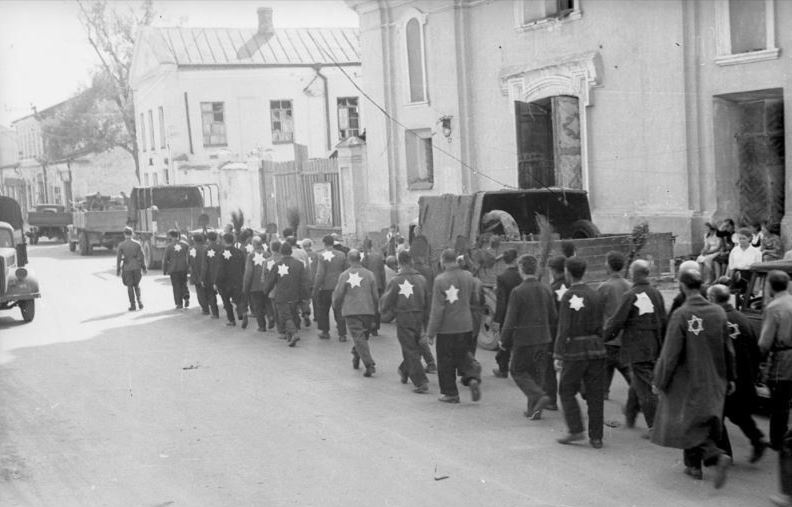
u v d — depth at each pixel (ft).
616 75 63.52
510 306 30.86
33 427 32.22
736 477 24.17
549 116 72.64
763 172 58.59
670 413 23.65
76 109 155.94
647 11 60.59
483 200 46.75
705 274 48.42
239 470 26.20
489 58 76.18
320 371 40.50
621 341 28.14
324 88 142.61
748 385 24.80
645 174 61.98
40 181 203.82
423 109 83.82
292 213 89.40
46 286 83.56
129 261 64.59
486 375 38.32
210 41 141.38
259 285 52.26
